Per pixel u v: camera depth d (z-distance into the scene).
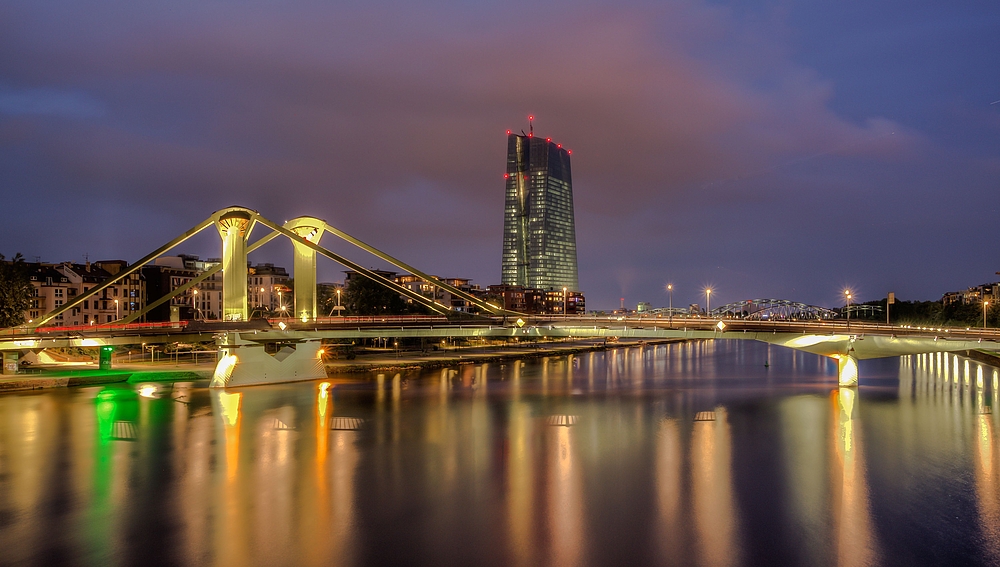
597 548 36.75
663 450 58.72
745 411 79.06
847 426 69.00
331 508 43.34
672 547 36.91
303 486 48.16
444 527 39.94
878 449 58.66
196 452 58.03
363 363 131.62
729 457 56.09
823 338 93.75
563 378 118.69
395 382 109.00
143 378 103.88
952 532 39.12
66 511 42.97
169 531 39.47
